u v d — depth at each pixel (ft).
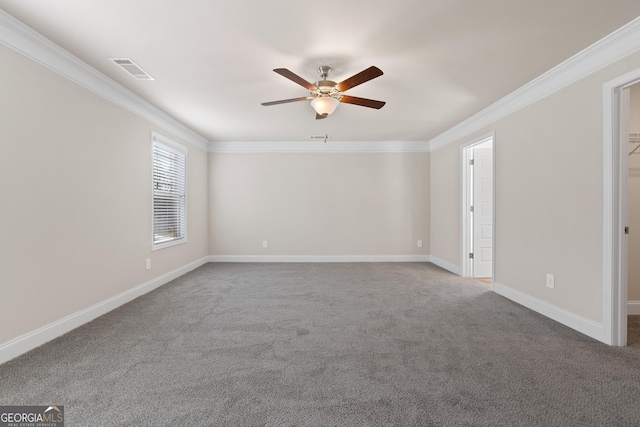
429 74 8.95
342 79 9.23
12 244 6.58
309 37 7.01
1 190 6.37
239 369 6.13
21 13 6.15
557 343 7.31
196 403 5.03
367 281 13.57
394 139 17.85
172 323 8.61
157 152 12.96
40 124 7.22
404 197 18.47
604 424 4.55
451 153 15.65
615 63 7.07
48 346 7.10
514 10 6.02
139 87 9.95
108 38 7.07
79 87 8.39
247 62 8.23
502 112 11.26
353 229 18.45
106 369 6.09
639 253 9.35
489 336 7.73
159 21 6.42
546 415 4.75
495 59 8.04
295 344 7.29
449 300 10.80
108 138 9.61
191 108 12.07
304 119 13.58
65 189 7.95
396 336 7.75
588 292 7.79
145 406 4.94
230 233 18.33
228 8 5.99
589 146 7.75
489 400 5.12
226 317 9.11
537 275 9.59
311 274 14.98
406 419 4.66
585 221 7.87
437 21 6.39
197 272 15.42
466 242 14.57
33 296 7.06
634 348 7.03
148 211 11.91
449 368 6.16
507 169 11.05
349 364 6.34
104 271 9.46
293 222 18.44
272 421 4.62
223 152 18.21
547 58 7.98
